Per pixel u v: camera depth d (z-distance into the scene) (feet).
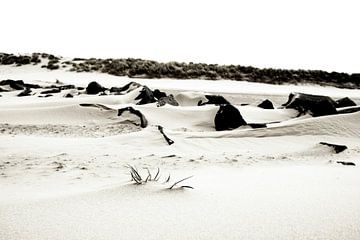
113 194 11.07
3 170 16.71
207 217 9.02
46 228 8.06
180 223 8.54
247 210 9.69
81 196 10.89
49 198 10.77
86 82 109.09
